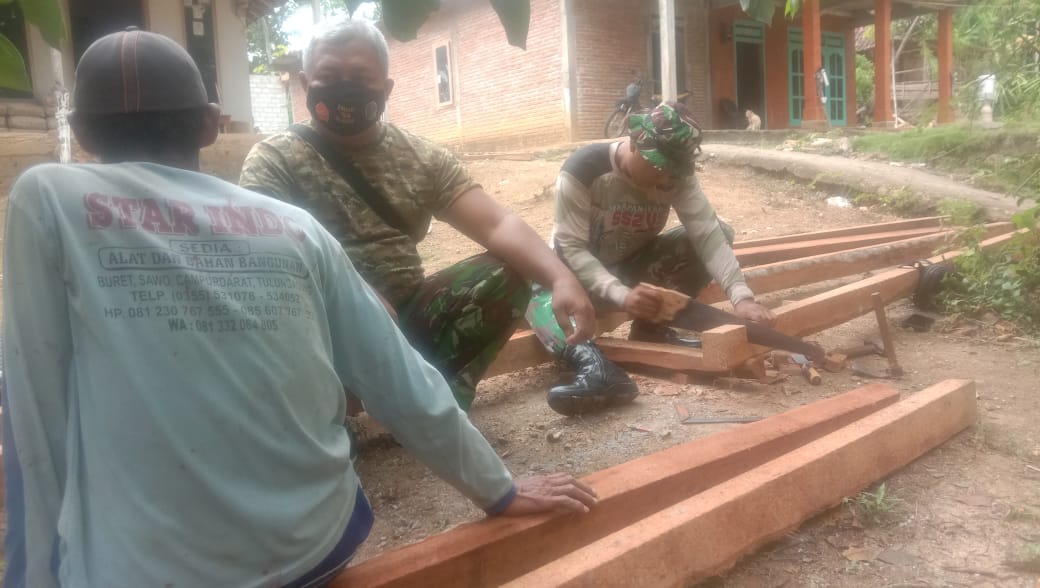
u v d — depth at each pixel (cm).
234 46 1398
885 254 561
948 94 1809
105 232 139
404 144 281
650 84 1609
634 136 344
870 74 2853
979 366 405
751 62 1861
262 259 149
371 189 274
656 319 354
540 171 1029
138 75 150
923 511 249
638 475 231
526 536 199
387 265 283
